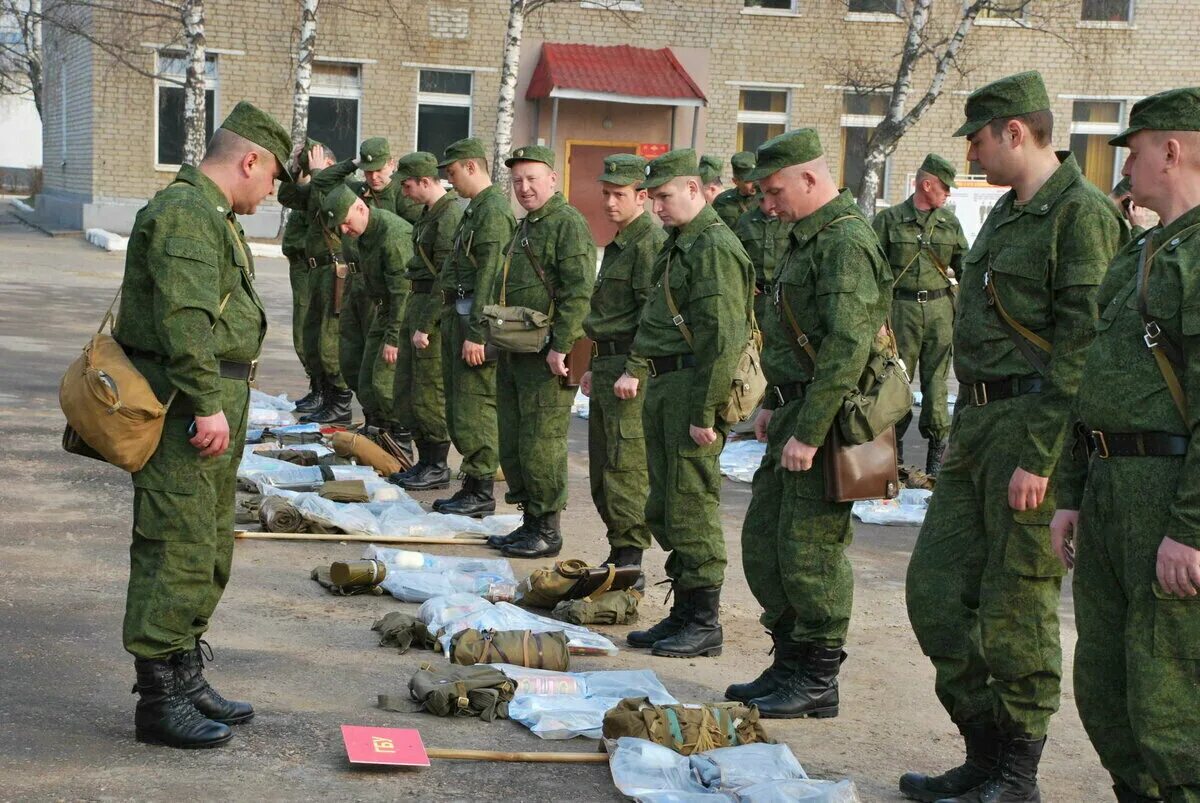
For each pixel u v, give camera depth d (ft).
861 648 19.54
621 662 18.35
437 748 14.49
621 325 21.12
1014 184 13.51
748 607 21.61
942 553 13.91
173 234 13.44
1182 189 11.10
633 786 13.39
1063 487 12.12
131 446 13.34
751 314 18.53
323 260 35.24
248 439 32.37
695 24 94.58
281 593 20.67
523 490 24.20
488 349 25.76
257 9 90.02
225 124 14.33
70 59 97.45
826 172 16.05
